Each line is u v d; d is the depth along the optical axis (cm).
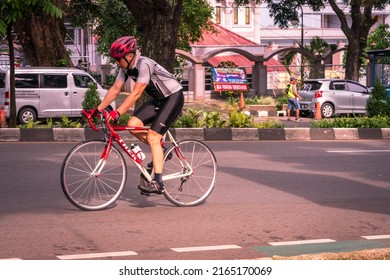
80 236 900
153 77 1038
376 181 1377
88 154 1061
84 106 2573
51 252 820
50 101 3030
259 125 2317
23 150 1741
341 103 3762
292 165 1566
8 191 1209
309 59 5159
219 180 1352
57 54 3297
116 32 3941
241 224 986
